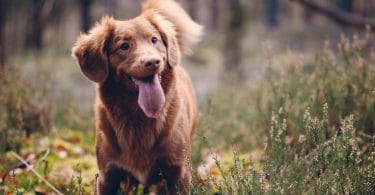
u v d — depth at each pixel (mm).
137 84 1956
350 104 2307
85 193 2209
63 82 5922
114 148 1999
